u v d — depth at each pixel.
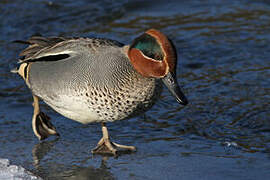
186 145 11.88
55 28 19.88
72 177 10.41
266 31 18.81
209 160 11.05
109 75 10.55
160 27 19.67
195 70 16.27
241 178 10.18
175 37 18.70
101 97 10.59
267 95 14.30
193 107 13.91
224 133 12.46
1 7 21.53
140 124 13.14
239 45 17.78
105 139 11.79
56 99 11.26
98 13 21.20
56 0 22.28
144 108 10.89
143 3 22.00
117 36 18.89
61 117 13.80
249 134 12.39
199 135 12.41
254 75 15.57
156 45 10.05
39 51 11.71
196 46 17.91
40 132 12.45
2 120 13.46
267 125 12.75
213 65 16.52
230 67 16.27
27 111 14.07
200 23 19.94
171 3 22.05
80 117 11.20
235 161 10.97
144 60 10.20
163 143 12.04
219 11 21.06
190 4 21.94
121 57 10.70
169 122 13.19
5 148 11.88
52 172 10.64
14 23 20.20
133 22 20.33
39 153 11.64
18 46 18.30
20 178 9.55
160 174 10.46
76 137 12.61
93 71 10.67
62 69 11.06
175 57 10.05
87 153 11.64
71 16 20.91
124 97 10.55
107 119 10.95
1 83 15.77
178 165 10.86
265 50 17.27
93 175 10.49
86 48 11.05
